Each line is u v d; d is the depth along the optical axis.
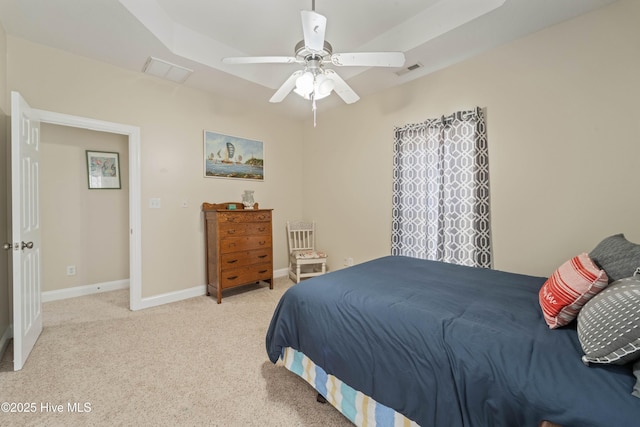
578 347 1.01
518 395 0.88
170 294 3.24
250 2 2.29
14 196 1.86
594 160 2.04
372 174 3.60
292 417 1.52
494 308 1.36
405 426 1.20
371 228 3.63
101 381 1.79
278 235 4.37
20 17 2.08
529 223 2.36
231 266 3.36
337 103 3.88
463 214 2.71
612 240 1.49
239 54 3.03
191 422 1.47
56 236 3.31
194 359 2.06
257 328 2.58
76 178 3.44
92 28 2.22
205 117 3.49
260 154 4.09
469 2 2.12
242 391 1.72
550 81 2.22
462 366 1.01
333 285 1.74
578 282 1.16
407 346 1.18
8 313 2.31
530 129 2.33
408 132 3.16
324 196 4.25
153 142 3.08
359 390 1.31
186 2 2.30
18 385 1.74
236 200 3.84
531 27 2.21
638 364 0.85
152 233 3.10
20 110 1.93
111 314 2.86
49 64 2.47
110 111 2.79
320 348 1.50
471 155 2.64
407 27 2.51
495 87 2.52
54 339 2.32
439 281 1.83
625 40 1.90
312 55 1.88
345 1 2.26
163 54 2.59
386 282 1.80
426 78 3.02
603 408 0.76
